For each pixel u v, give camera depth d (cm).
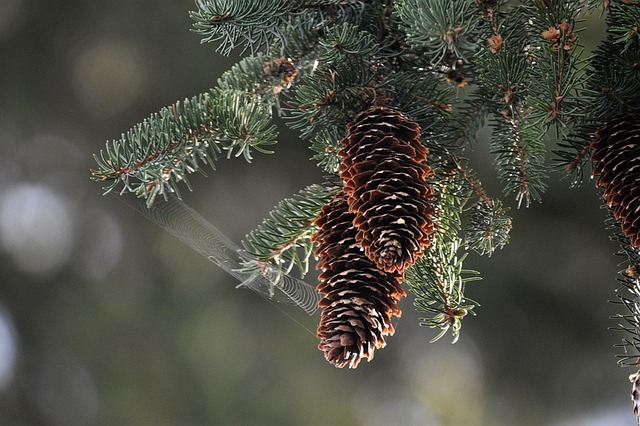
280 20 148
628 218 141
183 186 424
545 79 143
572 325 393
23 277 462
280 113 150
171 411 434
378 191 139
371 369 435
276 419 428
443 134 148
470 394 421
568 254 382
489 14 144
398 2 143
